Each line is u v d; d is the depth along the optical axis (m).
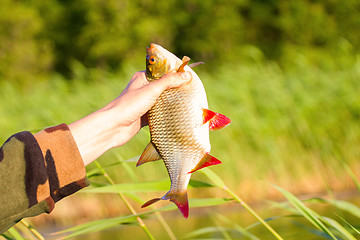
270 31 26.27
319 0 24.69
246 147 7.24
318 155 7.09
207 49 25.55
